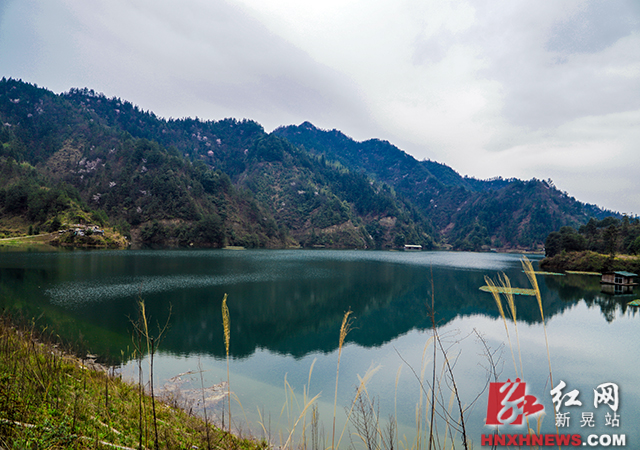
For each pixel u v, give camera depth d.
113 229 139.00
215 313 32.94
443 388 16.58
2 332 12.14
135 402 9.71
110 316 28.64
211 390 15.14
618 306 42.78
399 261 115.69
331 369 19.64
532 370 20.23
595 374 19.92
